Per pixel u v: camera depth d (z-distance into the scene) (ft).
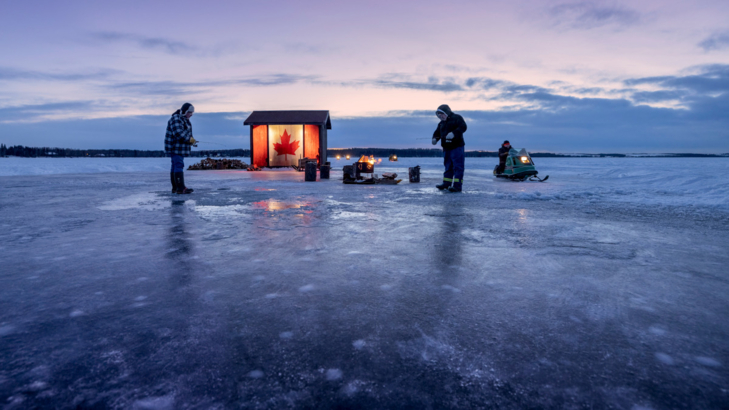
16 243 9.30
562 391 3.45
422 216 13.78
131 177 36.88
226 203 17.34
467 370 3.78
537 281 6.56
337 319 4.96
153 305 5.41
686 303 5.57
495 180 34.91
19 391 3.40
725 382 3.59
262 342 4.33
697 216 13.98
